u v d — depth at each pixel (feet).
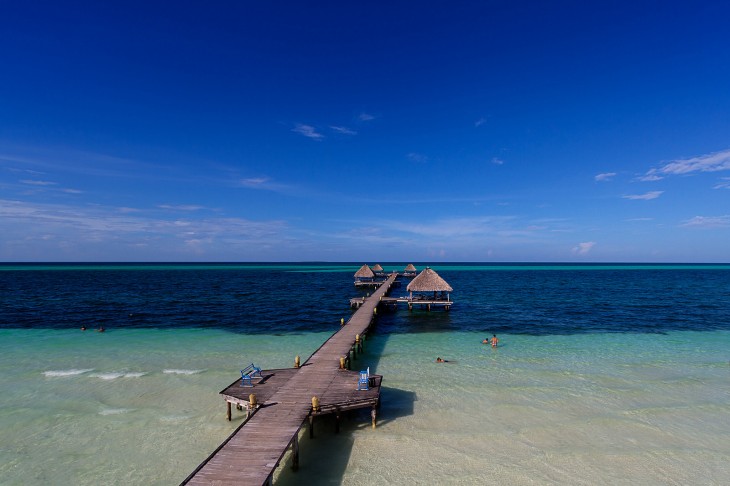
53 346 87.15
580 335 99.81
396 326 114.01
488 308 145.59
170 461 42.14
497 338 96.37
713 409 54.29
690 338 96.07
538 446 44.88
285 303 155.53
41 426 49.26
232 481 32.86
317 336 98.27
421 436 47.32
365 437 47.24
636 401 57.11
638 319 121.49
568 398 58.23
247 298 171.12
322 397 49.47
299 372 58.85
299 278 316.40
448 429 48.96
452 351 85.20
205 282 262.88
